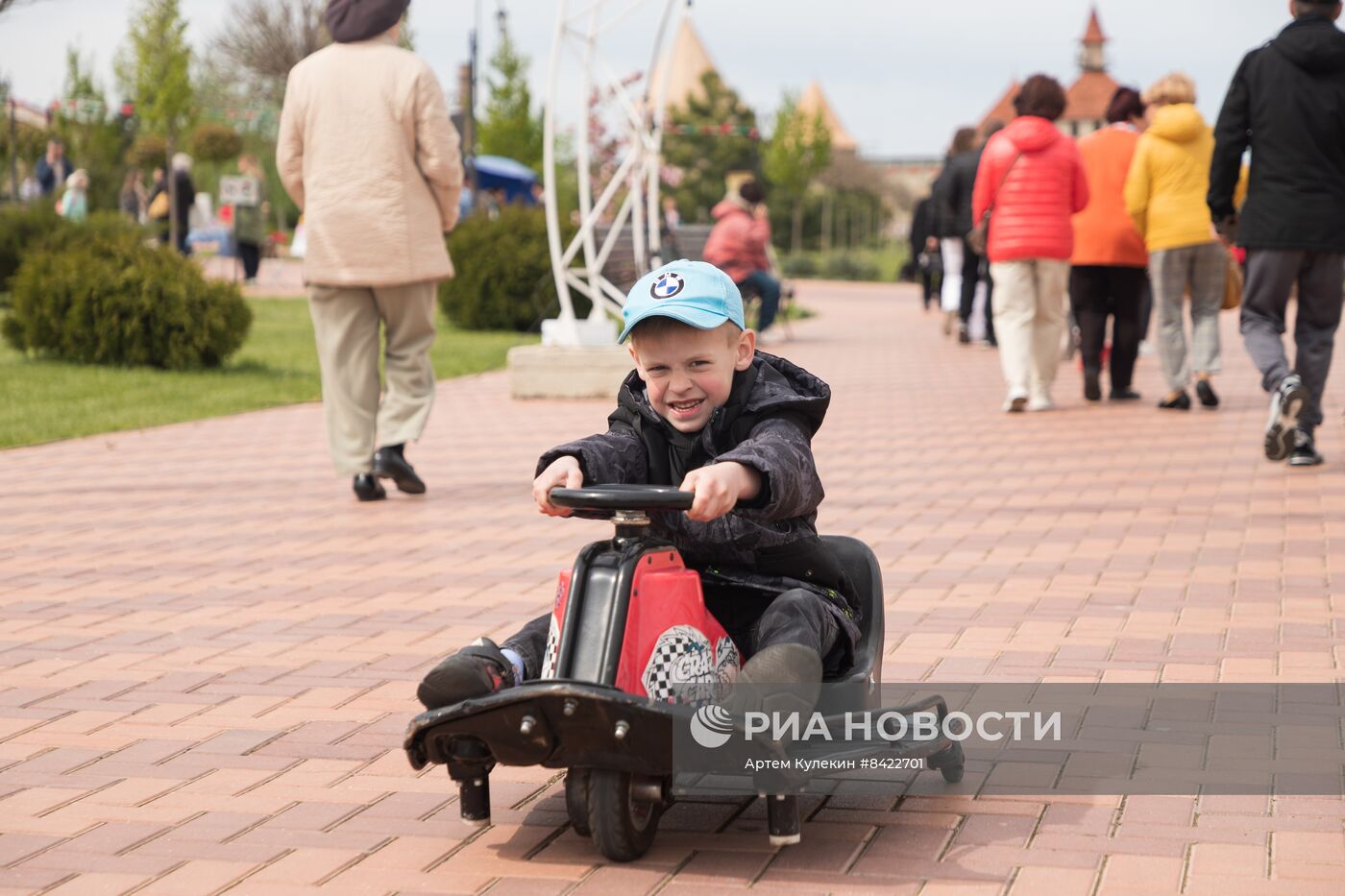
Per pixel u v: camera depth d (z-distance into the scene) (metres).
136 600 5.90
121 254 15.08
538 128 43.75
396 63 7.92
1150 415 10.82
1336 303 8.32
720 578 3.48
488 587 6.07
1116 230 11.16
